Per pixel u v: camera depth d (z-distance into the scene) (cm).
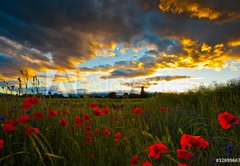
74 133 269
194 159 245
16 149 237
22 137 253
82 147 234
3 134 249
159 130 429
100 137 275
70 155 236
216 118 402
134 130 294
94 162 228
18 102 337
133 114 425
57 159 225
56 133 270
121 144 273
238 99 573
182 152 153
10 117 287
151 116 493
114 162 235
